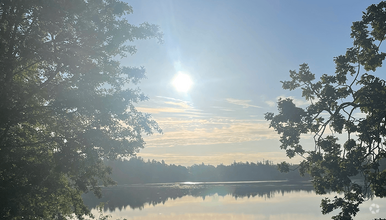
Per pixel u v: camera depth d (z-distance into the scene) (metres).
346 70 19.06
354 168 17.08
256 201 67.94
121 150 18.05
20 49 15.44
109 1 18.14
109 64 18.61
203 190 114.06
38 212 17.45
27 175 15.62
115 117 18.19
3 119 14.82
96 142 17.22
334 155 18.62
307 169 19.27
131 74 18.84
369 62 18.41
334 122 18.03
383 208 48.72
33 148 18.06
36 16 16.17
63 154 16.23
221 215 49.19
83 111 17.22
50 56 16.11
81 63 17.19
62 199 20.27
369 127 18.59
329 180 18.22
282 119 18.97
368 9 17.91
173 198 80.44
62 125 18.30
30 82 17.83
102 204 21.83
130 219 45.59
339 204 17.27
